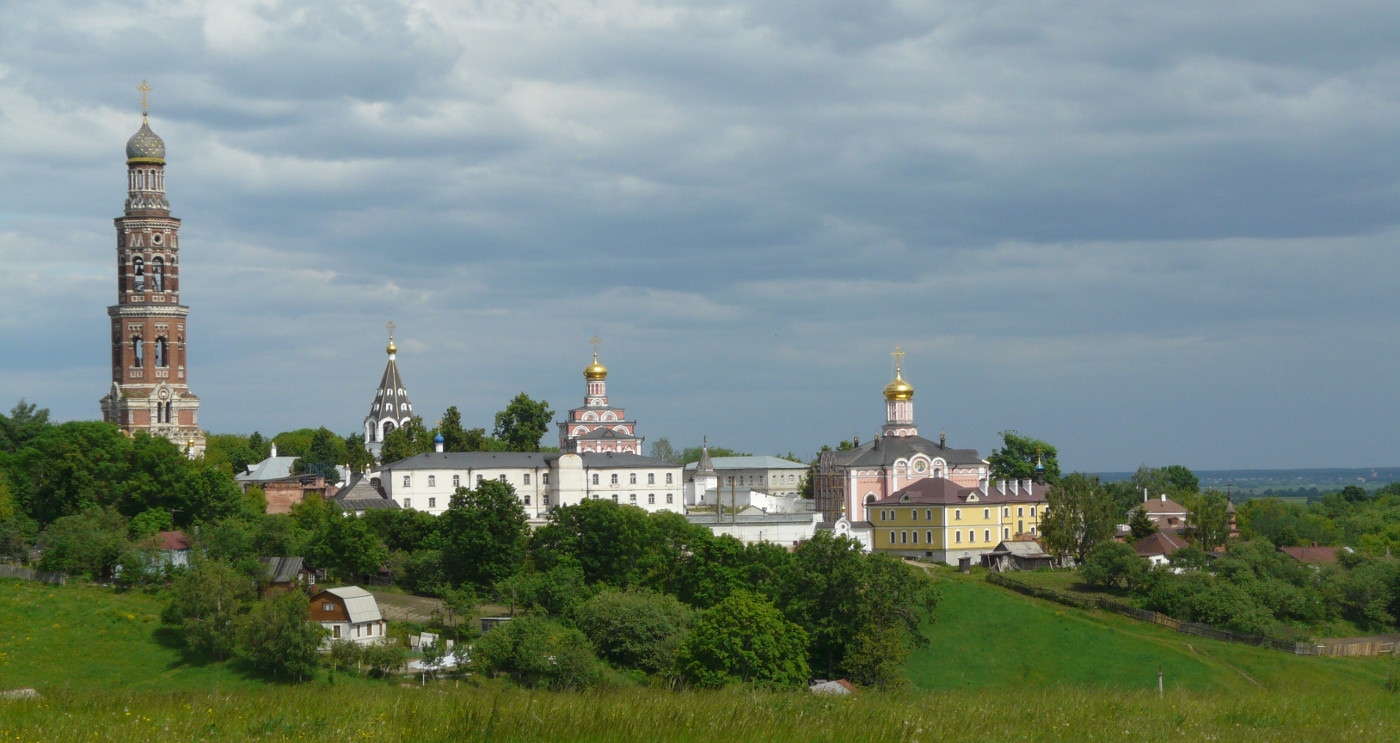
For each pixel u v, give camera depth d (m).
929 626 144.75
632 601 121.50
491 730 32.69
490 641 109.75
